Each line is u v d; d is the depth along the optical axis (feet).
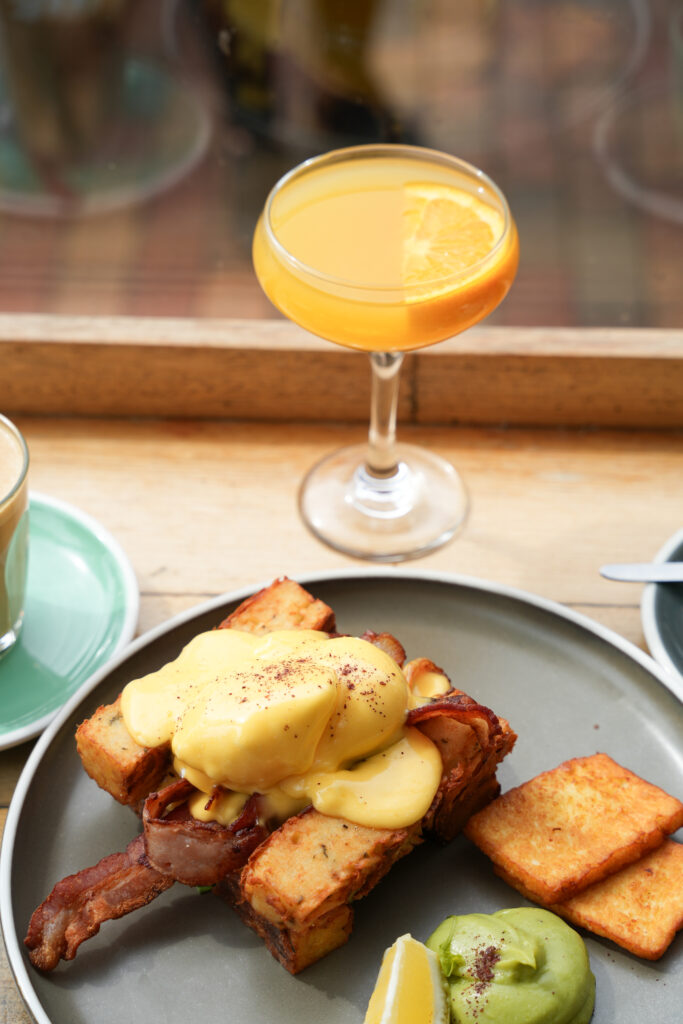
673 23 3.94
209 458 2.29
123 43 3.82
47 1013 1.65
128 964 1.70
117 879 1.71
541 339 2.27
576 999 1.63
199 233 3.76
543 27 4.15
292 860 1.66
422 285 1.92
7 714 1.92
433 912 1.74
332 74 3.58
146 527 2.19
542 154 3.97
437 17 3.67
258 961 1.70
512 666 1.95
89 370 2.29
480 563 2.14
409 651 1.97
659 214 3.84
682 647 1.94
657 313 3.51
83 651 2.00
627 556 2.14
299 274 1.94
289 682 1.69
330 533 2.17
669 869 1.74
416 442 2.32
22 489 1.91
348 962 1.70
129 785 1.74
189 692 1.77
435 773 1.71
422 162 2.10
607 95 4.02
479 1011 1.61
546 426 2.34
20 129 3.79
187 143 3.90
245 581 2.12
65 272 3.62
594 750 1.88
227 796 1.71
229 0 3.54
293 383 2.30
